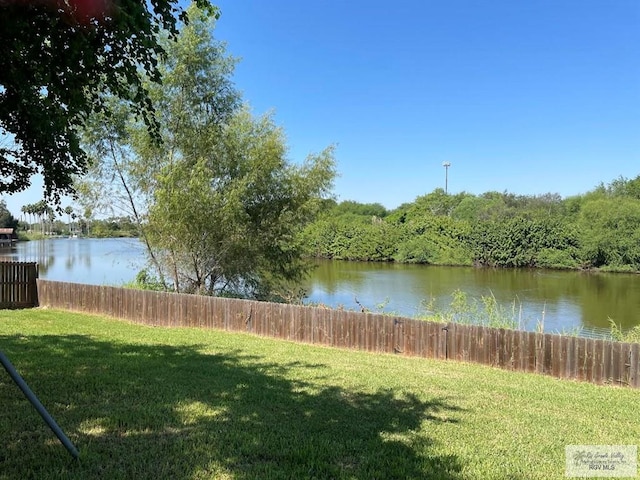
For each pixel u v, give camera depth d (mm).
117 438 3918
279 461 3654
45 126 4754
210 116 16641
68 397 4938
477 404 5754
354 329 10055
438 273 38656
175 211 14719
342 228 50781
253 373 6676
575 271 40500
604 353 7684
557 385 7273
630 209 39281
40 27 3828
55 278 27766
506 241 43344
